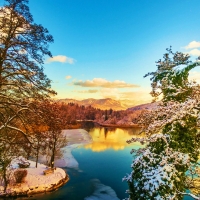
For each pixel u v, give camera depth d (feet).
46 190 69.87
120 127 353.31
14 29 36.50
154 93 30.50
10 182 68.44
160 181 20.81
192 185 28.02
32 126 43.91
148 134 25.27
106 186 77.82
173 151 22.54
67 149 146.30
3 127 39.06
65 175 85.76
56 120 46.19
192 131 24.25
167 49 29.96
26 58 39.04
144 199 21.62
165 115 25.45
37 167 89.10
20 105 40.06
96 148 152.05
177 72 27.45
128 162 112.47
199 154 24.58
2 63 36.78
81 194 69.97
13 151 49.62
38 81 40.88
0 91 39.78
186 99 25.31
